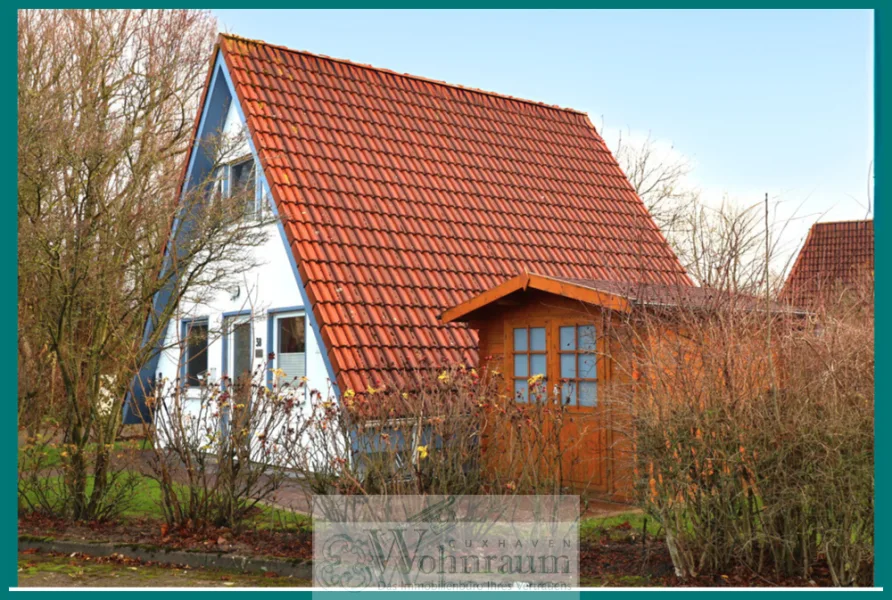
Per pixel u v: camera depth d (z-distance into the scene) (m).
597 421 10.62
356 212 14.22
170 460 9.73
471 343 13.28
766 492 7.04
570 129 20.22
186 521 9.42
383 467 8.05
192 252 10.78
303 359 13.95
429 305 13.47
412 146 16.47
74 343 10.85
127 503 10.35
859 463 6.75
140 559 8.77
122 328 10.38
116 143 11.27
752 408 7.15
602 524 9.06
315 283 12.59
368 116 16.41
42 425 12.86
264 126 14.52
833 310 8.02
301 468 8.75
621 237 17.77
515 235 16.02
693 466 7.21
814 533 7.16
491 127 18.47
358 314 12.63
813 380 7.07
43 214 10.49
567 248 16.50
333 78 16.67
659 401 7.34
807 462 6.93
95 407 10.25
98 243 10.68
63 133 10.66
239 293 15.59
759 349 7.40
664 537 8.32
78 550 9.05
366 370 11.96
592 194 18.53
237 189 13.48
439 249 14.64
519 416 8.63
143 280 10.71
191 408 16.41
